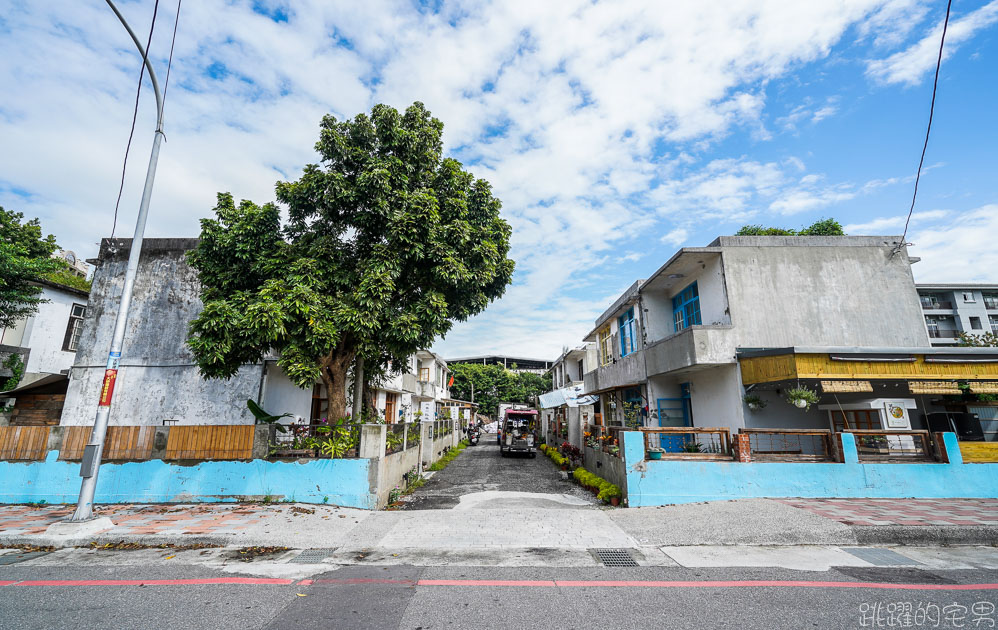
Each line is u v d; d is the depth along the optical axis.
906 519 7.16
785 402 11.05
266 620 4.05
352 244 10.55
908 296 11.72
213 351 8.73
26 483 9.46
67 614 4.18
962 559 5.82
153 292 13.71
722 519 7.42
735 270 11.67
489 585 4.96
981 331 33.97
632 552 6.24
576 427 19.77
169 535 6.79
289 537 6.79
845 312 11.52
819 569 5.43
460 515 8.21
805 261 11.84
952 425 10.94
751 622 3.99
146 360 13.28
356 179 9.62
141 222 8.06
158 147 8.34
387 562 5.83
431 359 30.31
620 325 18.38
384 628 3.90
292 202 9.91
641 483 9.10
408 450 13.16
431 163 10.76
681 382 14.50
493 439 41.59
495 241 11.36
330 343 8.88
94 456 7.30
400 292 10.32
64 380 14.55
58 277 22.06
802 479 8.98
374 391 18.81
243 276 9.95
